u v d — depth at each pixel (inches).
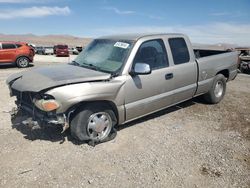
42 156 169.8
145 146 187.6
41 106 168.9
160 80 213.5
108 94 182.1
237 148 189.0
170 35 229.1
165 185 144.6
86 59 219.9
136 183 145.6
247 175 156.0
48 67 214.5
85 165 161.3
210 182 148.3
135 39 205.5
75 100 169.2
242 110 274.8
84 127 180.1
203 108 275.6
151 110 215.9
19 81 191.2
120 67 193.9
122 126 220.7
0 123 221.1
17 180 145.4
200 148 187.2
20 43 674.2
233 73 301.9
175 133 211.2
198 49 340.8
